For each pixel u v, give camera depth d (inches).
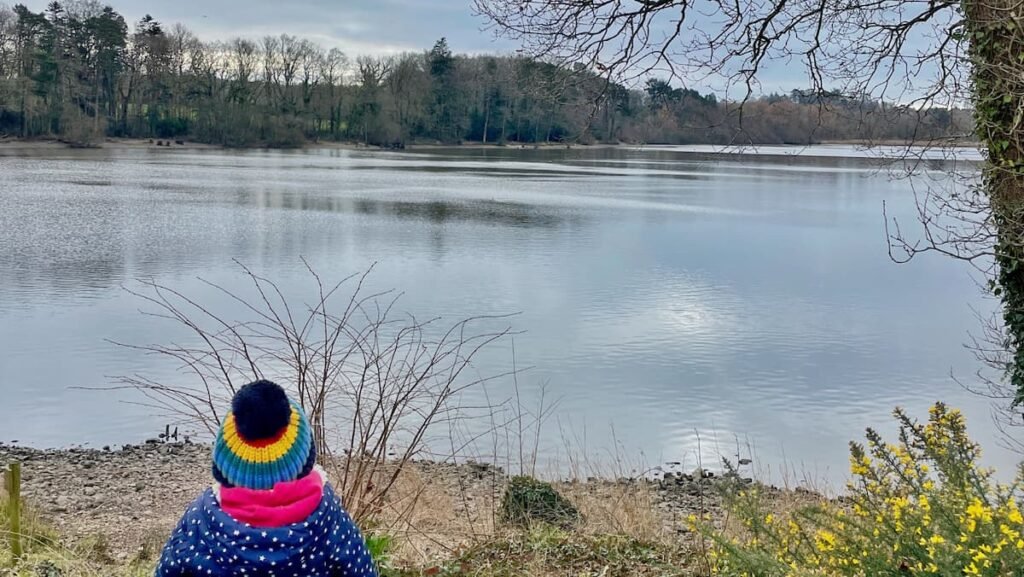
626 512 321.7
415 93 5516.7
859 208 2140.7
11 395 609.0
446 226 1657.2
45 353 706.8
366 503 249.8
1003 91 282.2
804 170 4072.3
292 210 1888.5
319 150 5462.6
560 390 633.6
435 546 266.5
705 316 904.3
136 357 690.8
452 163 4185.5
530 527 259.0
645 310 925.2
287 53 5787.4
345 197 2234.3
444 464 457.4
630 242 1482.5
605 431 553.6
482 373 661.3
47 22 4857.3
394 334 748.6
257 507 102.0
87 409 586.6
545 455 504.7
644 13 374.6
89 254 1222.3
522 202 2180.1
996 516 140.2
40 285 982.4
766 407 620.1
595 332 817.5
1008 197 295.0
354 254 1286.9
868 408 621.0
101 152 4485.7
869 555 151.9
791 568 157.9
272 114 5565.9
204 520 103.8
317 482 107.1
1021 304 330.6
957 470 163.5
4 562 233.5
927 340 815.1
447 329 795.4
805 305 970.1
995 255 325.1
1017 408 555.5
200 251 1282.0
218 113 5398.6
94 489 445.7
